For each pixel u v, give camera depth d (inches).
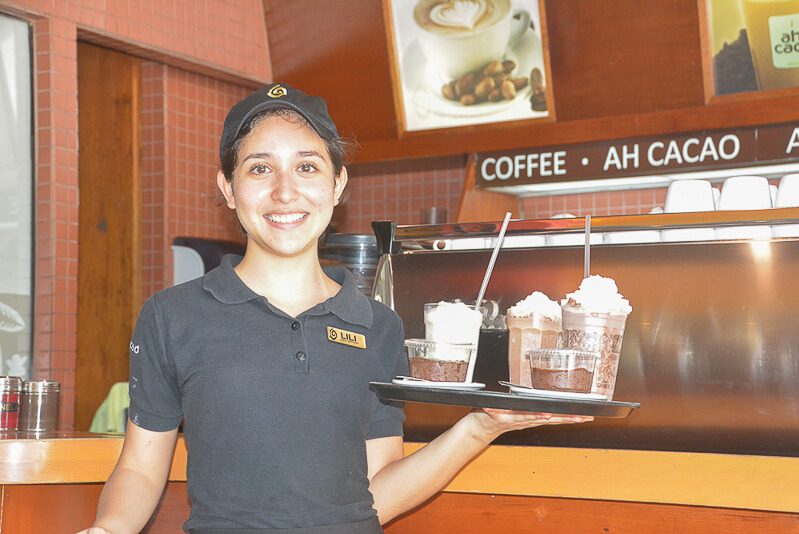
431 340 64.6
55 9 172.2
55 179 172.2
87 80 192.9
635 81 172.9
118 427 154.9
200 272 175.5
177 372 60.1
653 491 67.2
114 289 198.7
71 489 81.9
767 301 67.1
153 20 189.6
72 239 174.7
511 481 71.9
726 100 166.1
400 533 77.4
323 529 57.6
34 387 90.5
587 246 70.1
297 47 207.0
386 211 221.3
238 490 57.5
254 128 60.8
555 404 58.4
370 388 61.4
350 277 65.7
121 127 199.9
